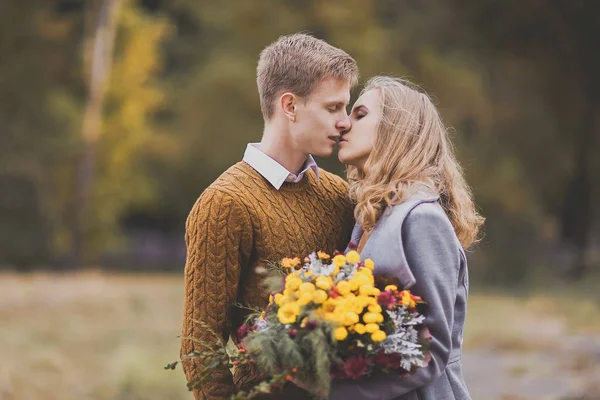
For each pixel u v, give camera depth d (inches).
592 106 863.1
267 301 115.6
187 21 1105.4
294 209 119.0
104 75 866.8
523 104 872.3
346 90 119.1
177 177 1002.1
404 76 126.2
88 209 874.1
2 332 335.3
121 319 389.7
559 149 888.3
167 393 271.1
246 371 116.4
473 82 832.9
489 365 339.3
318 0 871.1
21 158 845.8
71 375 279.6
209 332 113.5
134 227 1286.9
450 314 109.2
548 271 789.2
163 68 1039.0
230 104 910.4
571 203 941.2
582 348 368.5
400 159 115.5
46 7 946.1
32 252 796.6
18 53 916.6
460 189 119.3
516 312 500.1
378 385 105.9
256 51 908.0
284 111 118.2
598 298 558.6
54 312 394.3
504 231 812.6
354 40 847.7
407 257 109.5
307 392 111.5
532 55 858.1
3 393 259.0
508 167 829.2
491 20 847.7
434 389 112.1
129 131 880.9
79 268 866.8
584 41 832.3
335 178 128.2
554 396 279.1
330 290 104.5
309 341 102.9
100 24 866.1
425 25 876.0
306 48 117.8
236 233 114.4
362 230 120.3
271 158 119.4
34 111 900.6
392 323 104.4
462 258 114.2
